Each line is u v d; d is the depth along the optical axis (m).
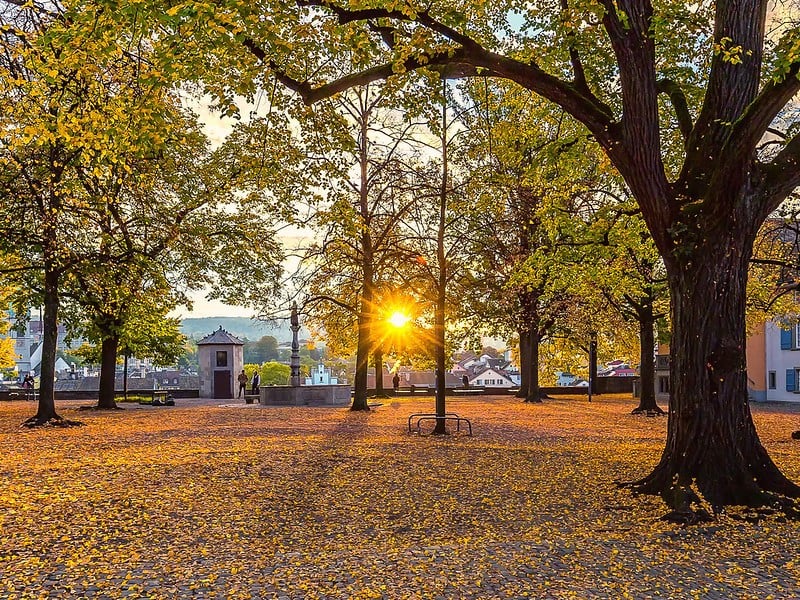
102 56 8.46
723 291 9.50
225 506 10.05
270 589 6.26
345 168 13.03
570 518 9.20
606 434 19.42
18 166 15.62
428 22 9.77
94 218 19.19
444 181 19.36
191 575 6.74
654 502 9.74
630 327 33.78
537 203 23.14
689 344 9.67
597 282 21.67
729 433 9.43
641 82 9.61
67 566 7.05
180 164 22.09
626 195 19.28
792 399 38.66
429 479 12.21
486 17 12.31
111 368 32.34
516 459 14.41
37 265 21.34
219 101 10.02
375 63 11.19
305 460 14.30
